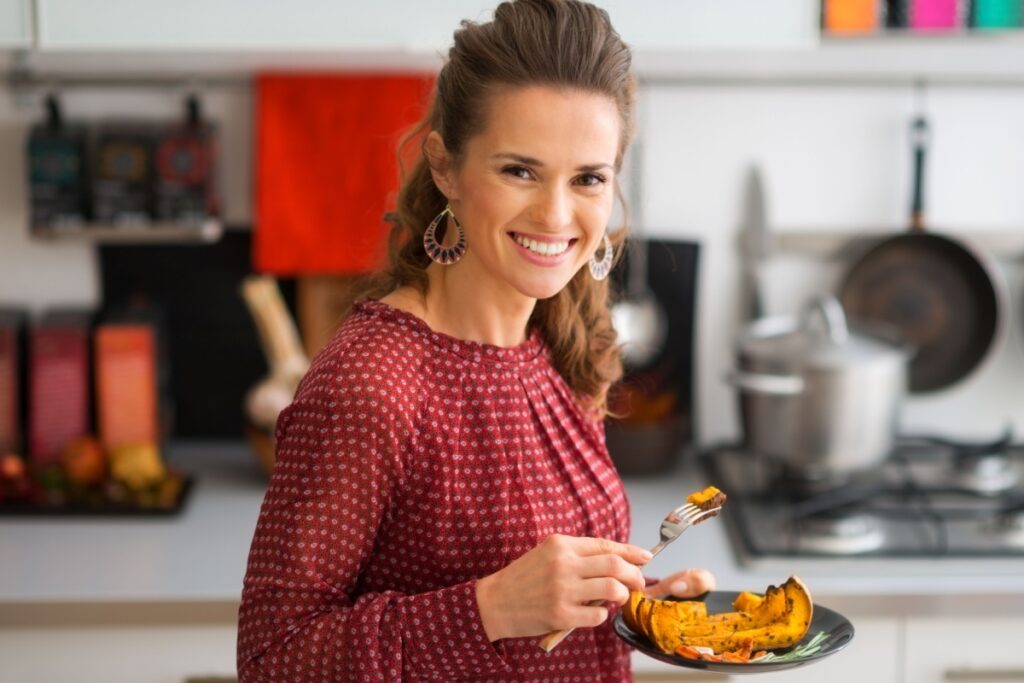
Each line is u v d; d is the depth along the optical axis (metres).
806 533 1.91
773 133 2.30
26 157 2.24
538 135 1.08
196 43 1.90
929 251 2.30
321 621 1.09
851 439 2.03
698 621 1.26
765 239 2.30
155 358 2.20
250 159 2.29
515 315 1.23
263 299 2.20
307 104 2.22
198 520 2.01
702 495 1.20
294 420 1.14
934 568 1.83
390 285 1.27
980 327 2.30
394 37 1.91
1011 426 2.23
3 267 2.29
